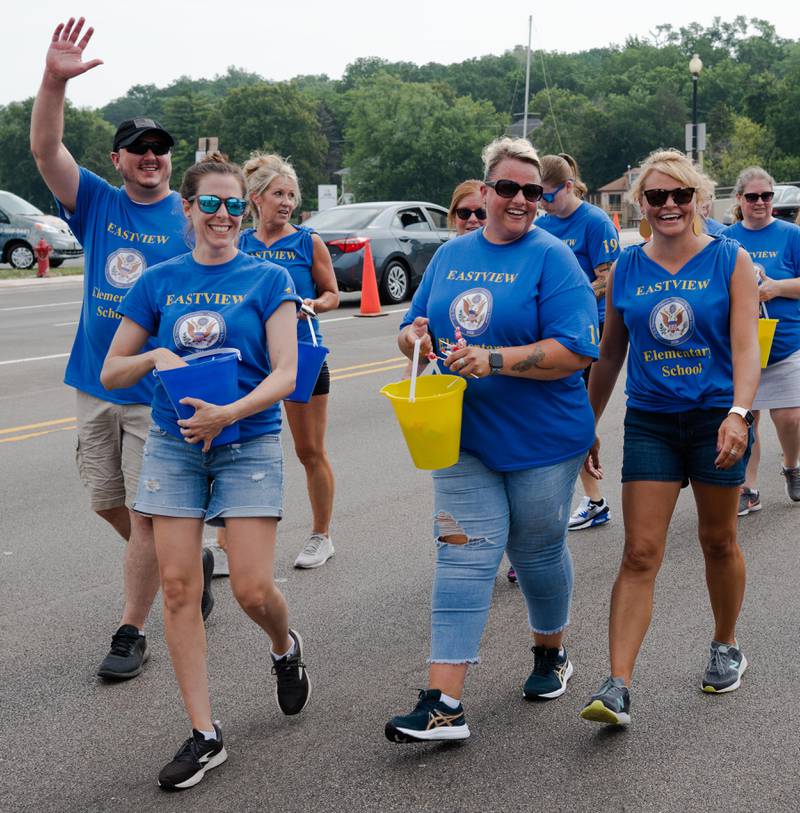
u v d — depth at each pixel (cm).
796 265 657
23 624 498
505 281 375
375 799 337
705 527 396
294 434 561
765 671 428
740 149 9162
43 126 442
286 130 13738
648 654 448
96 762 369
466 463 375
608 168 12912
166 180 463
